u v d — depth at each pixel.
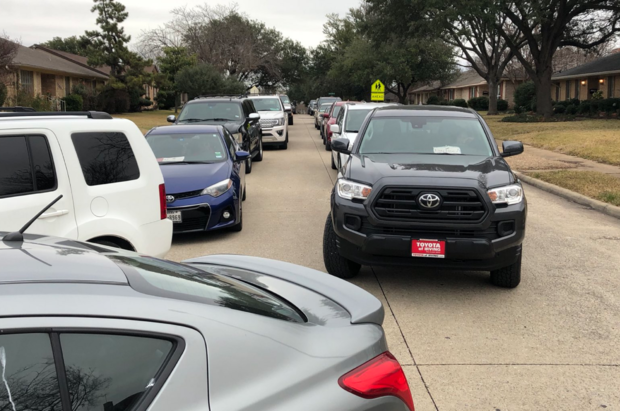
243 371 1.87
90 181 4.66
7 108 5.40
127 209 4.90
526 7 31.20
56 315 1.70
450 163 6.04
